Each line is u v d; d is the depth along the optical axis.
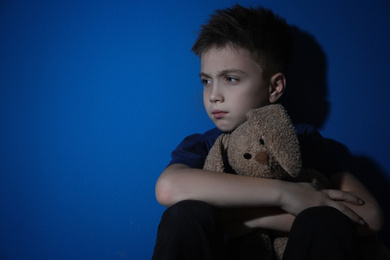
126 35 1.02
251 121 0.60
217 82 0.83
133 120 1.03
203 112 1.04
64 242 1.03
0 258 1.02
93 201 1.03
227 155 0.67
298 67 1.03
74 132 1.02
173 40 1.02
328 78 1.03
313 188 0.67
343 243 0.51
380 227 0.69
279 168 0.61
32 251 1.03
